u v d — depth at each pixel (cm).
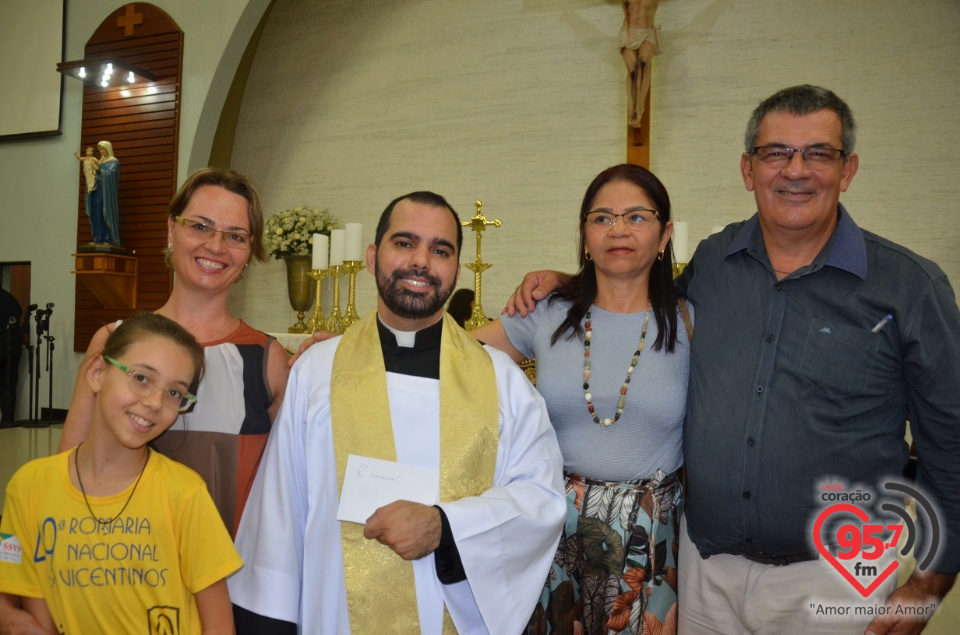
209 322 197
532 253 654
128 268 693
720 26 609
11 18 765
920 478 179
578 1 648
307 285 655
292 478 177
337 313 450
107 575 161
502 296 661
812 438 177
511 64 666
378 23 712
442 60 688
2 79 769
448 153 684
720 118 608
